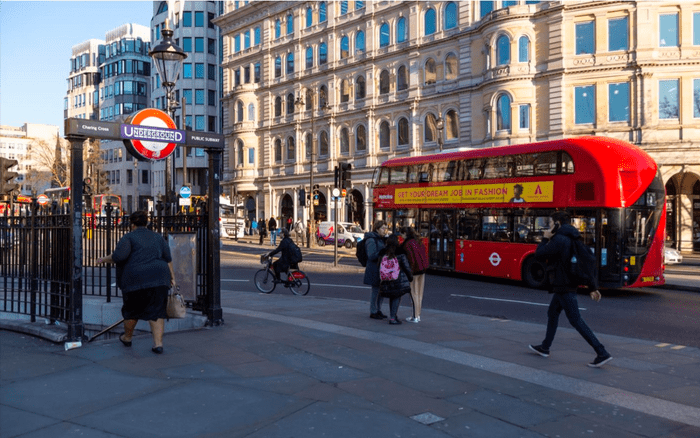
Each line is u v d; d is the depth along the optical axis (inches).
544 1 1409.9
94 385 240.1
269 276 626.8
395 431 192.1
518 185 694.5
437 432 192.4
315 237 1612.9
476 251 748.0
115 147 3649.1
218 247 384.8
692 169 1274.6
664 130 1298.0
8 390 232.2
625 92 1332.4
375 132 1838.1
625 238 601.3
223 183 2391.7
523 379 261.3
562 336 370.6
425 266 418.0
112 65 3774.6
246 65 2363.4
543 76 1405.0
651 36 1302.9
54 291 364.2
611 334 403.5
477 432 193.8
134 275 303.0
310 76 2055.9
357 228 1518.2
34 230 385.7
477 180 754.2
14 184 439.8
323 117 1996.8
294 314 445.7
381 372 268.5
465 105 1569.9
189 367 271.3
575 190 627.5
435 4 1658.5
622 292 666.2
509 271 699.4
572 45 1379.2
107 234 456.8
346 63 1930.4
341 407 215.2
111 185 3673.7
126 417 201.2
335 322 409.1
